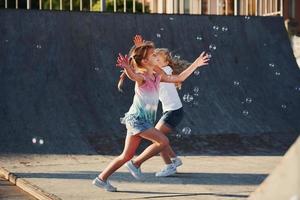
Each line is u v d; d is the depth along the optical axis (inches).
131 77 285.7
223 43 603.8
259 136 503.8
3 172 366.3
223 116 527.8
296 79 597.3
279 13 686.5
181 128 500.7
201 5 848.9
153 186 315.9
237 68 587.8
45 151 439.2
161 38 581.0
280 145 486.6
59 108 498.3
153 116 296.8
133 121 291.4
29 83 515.5
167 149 344.2
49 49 546.6
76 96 514.3
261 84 579.2
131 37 575.5
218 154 448.8
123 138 473.4
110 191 299.9
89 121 490.3
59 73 530.6
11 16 561.9
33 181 329.4
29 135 462.3
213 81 565.3
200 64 298.8
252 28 632.4
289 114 551.2
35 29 558.3
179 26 600.1
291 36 656.4
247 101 554.3
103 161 410.6
